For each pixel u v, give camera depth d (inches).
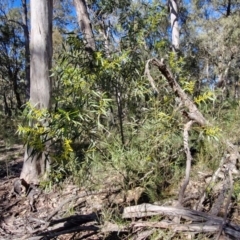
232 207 89.4
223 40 486.6
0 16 550.9
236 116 141.0
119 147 94.1
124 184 101.0
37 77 134.1
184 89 103.8
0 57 561.9
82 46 94.4
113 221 78.7
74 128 78.7
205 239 67.0
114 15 125.0
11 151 223.1
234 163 97.5
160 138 94.4
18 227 100.4
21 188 129.2
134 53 104.9
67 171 89.3
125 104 102.6
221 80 413.7
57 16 522.9
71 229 81.3
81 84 86.5
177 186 104.0
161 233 70.2
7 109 542.9
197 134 108.3
